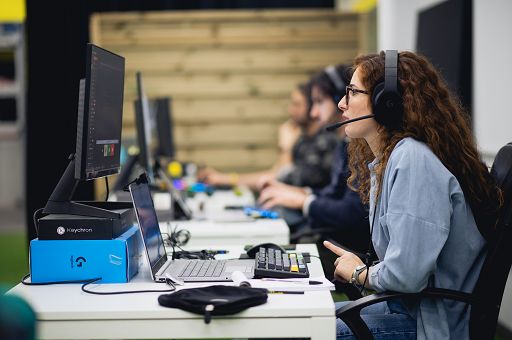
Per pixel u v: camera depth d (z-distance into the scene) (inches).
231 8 377.7
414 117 91.6
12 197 430.9
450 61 204.2
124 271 92.0
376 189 94.4
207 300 76.9
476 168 91.3
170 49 322.7
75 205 94.3
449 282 90.7
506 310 166.9
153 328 77.9
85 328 77.9
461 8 198.8
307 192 190.7
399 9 271.4
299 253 111.5
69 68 173.9
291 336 78.2
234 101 326.3
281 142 284.5
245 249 118.6
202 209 167.5
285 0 377.1
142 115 155.1
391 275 85.1
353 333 87.8
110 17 319.9
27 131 171.5
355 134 96.8
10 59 440.1
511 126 168.1
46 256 91.7
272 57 324.8
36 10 175.2
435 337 87.8
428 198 85.7
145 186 104.8
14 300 41.4
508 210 87.5
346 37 322.7
